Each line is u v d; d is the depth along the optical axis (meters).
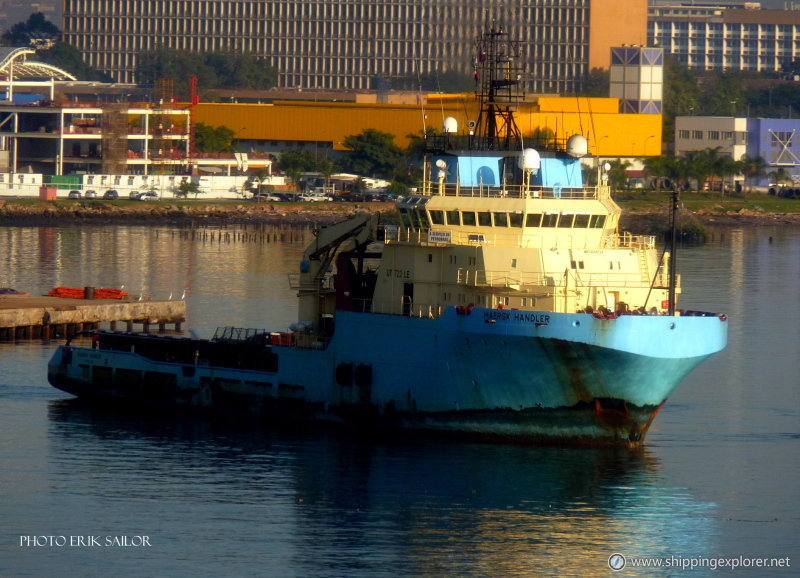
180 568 187.50
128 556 190.75
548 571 187.25
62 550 193.50
